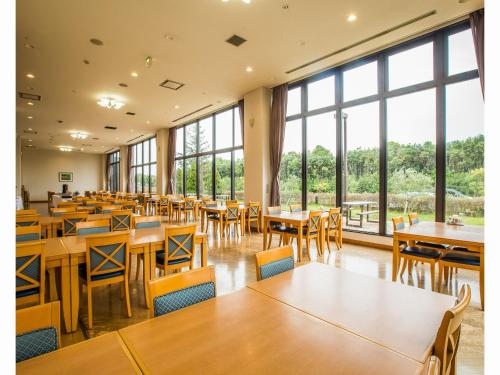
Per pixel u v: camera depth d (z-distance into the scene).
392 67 5.08
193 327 1.15
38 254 2.08
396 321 1.20
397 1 3.63
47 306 1.07
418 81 4.73
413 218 3.94
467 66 4.22
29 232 2.89
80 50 4.91
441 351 1.00
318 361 0.93
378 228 5.26
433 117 4.59
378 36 4.51
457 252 3.11
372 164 5.39
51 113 9.23
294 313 1.27
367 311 1.30
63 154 18.59
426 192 4.67
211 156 9.69
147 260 2.75
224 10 3.80
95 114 9.38
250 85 6.74
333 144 5.99
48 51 4.94
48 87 6.76
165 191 11.70
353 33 4.41
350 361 0.93
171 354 0.97
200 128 10.23
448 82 4.38
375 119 5.34
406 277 3.60
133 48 4.86
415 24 4.18
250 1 3.62
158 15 3.91
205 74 6.04
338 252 4.90
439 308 1.33
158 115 9.59
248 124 7.26
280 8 3.76
